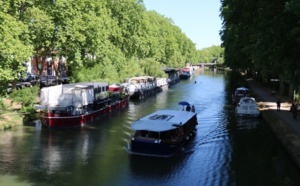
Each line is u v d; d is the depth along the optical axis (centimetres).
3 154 2423
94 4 4016
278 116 3481
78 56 3775
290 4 1673
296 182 1998
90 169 2184
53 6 3400
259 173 2139
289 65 2139
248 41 3981
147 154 2483
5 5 2788
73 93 3381
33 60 6806
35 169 2159
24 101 3484
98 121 3591
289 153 2383
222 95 5922
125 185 1958
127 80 5906
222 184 1977
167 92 6481
